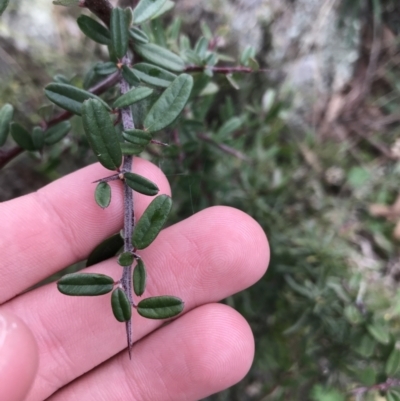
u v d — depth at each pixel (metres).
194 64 0.07
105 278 0.05
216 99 0.12
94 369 0.08
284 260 0.10
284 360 0.10
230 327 0.07
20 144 0.07
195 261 0.07
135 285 0.05
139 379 0.07
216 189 0.10
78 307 0.07
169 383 0.07
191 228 0.07
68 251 0.07
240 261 0.07
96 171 0.07
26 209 0.07
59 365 0.07
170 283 0.07
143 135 0.05
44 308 0.07
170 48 0.08
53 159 0.10
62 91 0.06
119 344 0.07
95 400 0.07
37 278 0.07
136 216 0.06
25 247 0.07
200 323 0.07
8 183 0.12
